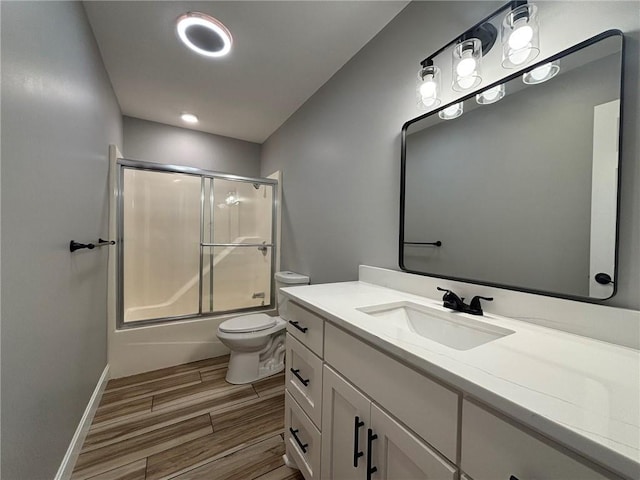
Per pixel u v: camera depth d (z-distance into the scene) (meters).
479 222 1.01
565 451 0.39
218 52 1.68
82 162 1.33
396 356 0.68
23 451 0.77
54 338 0.99
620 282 0.70
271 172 3.10
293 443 1.19
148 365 2.14
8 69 0.69
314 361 1.04
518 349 0.65
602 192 0.72
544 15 0.84
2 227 0.67
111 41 1.58
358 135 1.66
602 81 0.72
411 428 0.63
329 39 1.56
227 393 1.82
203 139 3.04
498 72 0.97
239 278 2.89
